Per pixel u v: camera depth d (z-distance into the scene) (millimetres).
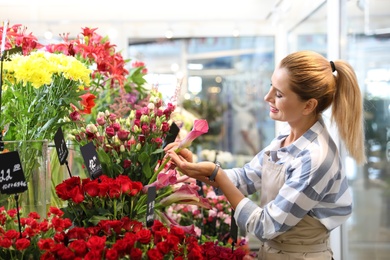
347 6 3535
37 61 2006
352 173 3703
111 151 2078
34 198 1961
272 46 5648
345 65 2266
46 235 1825
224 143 5816
